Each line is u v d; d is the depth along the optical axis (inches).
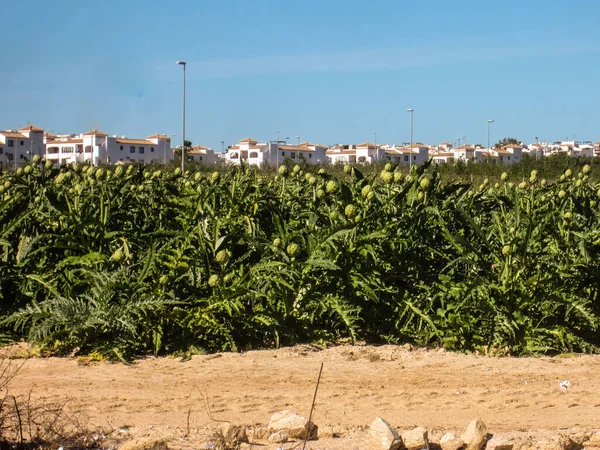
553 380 262.1
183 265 300.8
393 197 326.0
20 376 259.4
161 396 239.6
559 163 1551.4
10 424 208.7
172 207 351.6
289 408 230.2
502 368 276.4
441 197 339.6
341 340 314.3
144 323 290.5
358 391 247.6
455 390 250.2
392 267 324.8
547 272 311.7
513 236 309.3
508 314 299.3
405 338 316.5
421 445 195.3
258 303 308.0
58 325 289.0
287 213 366.3
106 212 321.4
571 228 314.8
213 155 3868.1
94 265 305.1
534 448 197.2
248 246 331.3
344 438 202.5
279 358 285.4
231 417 220.7
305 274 305.0
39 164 463.2
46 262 332.8
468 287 303.1
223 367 272.7
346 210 305.9
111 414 222.1
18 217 320.2
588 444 205.5
